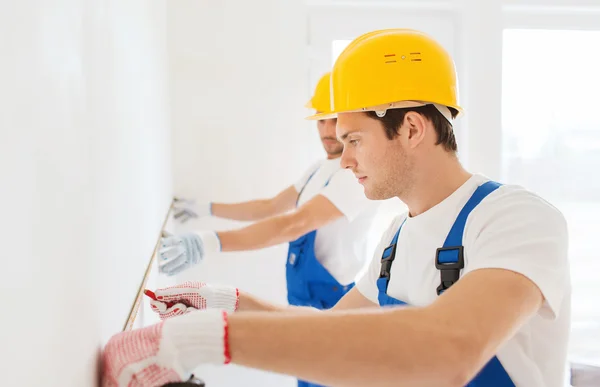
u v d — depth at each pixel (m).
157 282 1.82
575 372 1.72
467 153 2.75
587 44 2.83
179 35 2.57
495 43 2.71
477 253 0.89
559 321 0.96
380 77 1.00
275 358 0.63
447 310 0.70
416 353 0.64
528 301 0.77
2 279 0.37
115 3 0.95
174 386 0.66
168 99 2.43
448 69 1.04
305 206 1.89
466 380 0.66
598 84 2.83
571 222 2.87
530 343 0.94
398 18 2.75
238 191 2.64
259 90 2.62
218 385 2.62
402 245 1.12
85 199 0.67
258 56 2.62
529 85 2.82
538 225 0.86
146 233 1.40
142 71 1.40
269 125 2.64
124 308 0.99
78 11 0.64
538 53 2.81
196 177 2.62
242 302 1.07
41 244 0.47
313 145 2.72
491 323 0.71
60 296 0.54
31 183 0.45
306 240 2.02
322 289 2.00
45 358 0.48
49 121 0.50
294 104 2.64
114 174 0.91
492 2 2.70
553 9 2.78
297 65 2.64
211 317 0.65
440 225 1.02
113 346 0.69
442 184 1.04
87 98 0.69
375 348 0.64
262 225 1.83
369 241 2.73
